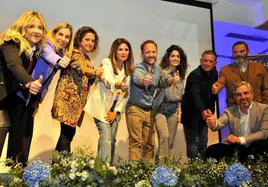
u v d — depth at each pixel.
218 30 4.93
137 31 4.33
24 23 2.54
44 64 2.69
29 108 2.57
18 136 2.48
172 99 3.33
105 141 2.99
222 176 2.11
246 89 3.17
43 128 3.73
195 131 3.58
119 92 3.07
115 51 3.16
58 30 2.95
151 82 3.19
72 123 2.84
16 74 2.37
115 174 2.03
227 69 3.99
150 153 3.31
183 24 4.63
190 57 4.62
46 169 1.87
